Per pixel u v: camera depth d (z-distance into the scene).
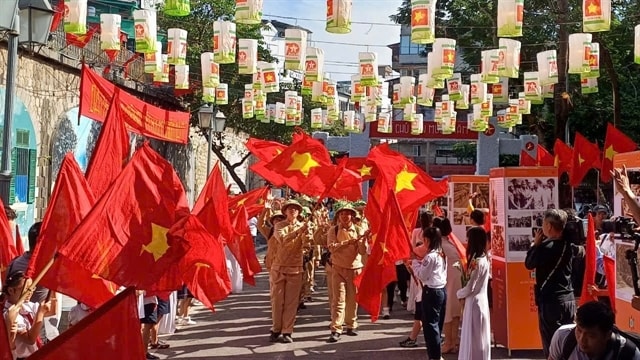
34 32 9.05
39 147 15.73
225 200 8.70
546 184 9.76
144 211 5.28
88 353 4.25
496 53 13.19
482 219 9.48
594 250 7.87
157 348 10.38
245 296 15.84
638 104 22.88
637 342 4.38
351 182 12.56
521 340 9.60
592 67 12.43
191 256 6.35
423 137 27.70
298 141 12.25
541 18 19.55
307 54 14.03
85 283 5.38
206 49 24.47
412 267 9.33
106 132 6.49
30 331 5.83
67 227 5.55
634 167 7.39
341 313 11.02
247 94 18.72
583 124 23.48
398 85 17.61
